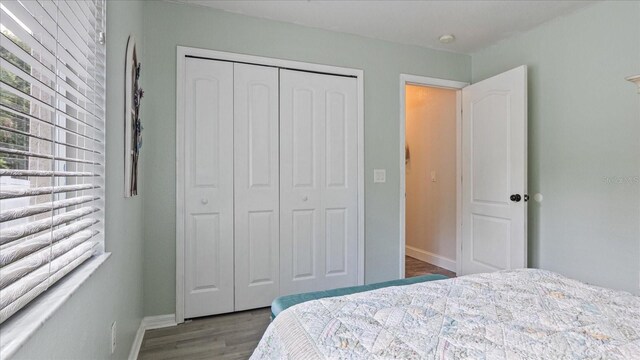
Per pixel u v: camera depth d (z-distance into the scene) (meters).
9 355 0.58
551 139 2.67
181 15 2.40
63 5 0.92
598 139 2.36
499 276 1.46
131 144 1.68
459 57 3.35
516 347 0.85
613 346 0.85
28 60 0.74
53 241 0.81
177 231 2.38
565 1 2.36
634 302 1.14
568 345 0.86
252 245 2.59
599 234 2.35
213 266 2.49
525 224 2.68
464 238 3.32
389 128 3.04
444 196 3.89
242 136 2.55
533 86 2.81
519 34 2.91
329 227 2.83
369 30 2.83
